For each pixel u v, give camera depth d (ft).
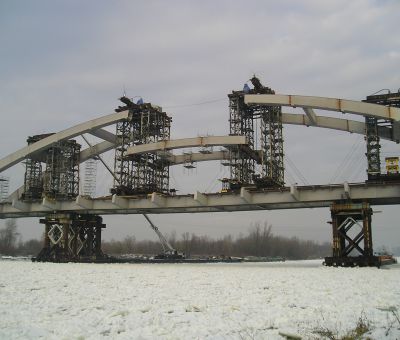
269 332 44.01
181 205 199.31
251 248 573.74
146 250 604.90
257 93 222.07
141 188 224.94
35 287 83.92
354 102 172.35
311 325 46.83
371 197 160.86
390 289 81.56
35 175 268.41
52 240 235.40
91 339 41.09
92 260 228.43
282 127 223.10
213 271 136.98
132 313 55.01
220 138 205.26
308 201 171.94
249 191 183.52
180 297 70.33
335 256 161.38
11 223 509.35
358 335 41.37
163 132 250.78
